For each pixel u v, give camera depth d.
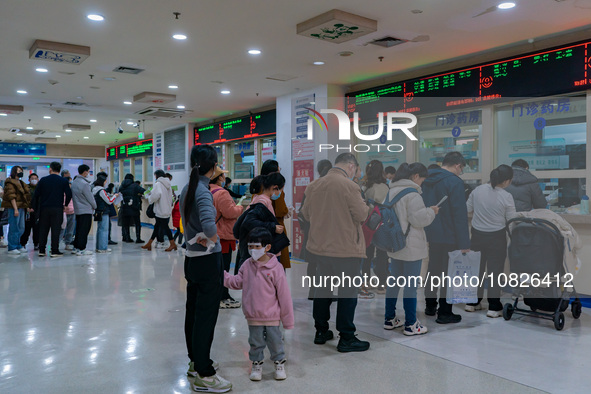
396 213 2.98
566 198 4.59
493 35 4.69
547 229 3.61
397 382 2.71
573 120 4.58
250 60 5.62
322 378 2.77
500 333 3.62
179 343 3.37
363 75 6.37
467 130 3.41
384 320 3.83
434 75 5.74
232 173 10.15
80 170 7.50
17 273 5.98
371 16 4.16
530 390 2.59
